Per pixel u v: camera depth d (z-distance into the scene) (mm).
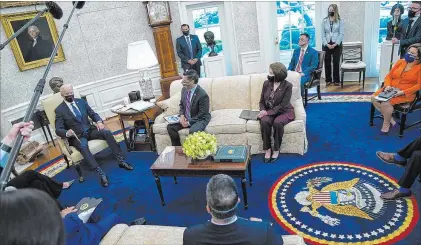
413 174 2676
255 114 3879
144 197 3330
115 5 5641
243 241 1403
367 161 3430
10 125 4695
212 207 1411
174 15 6133
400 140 3754
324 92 5633
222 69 6230
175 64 5941
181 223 2869
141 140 4355
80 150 3650
